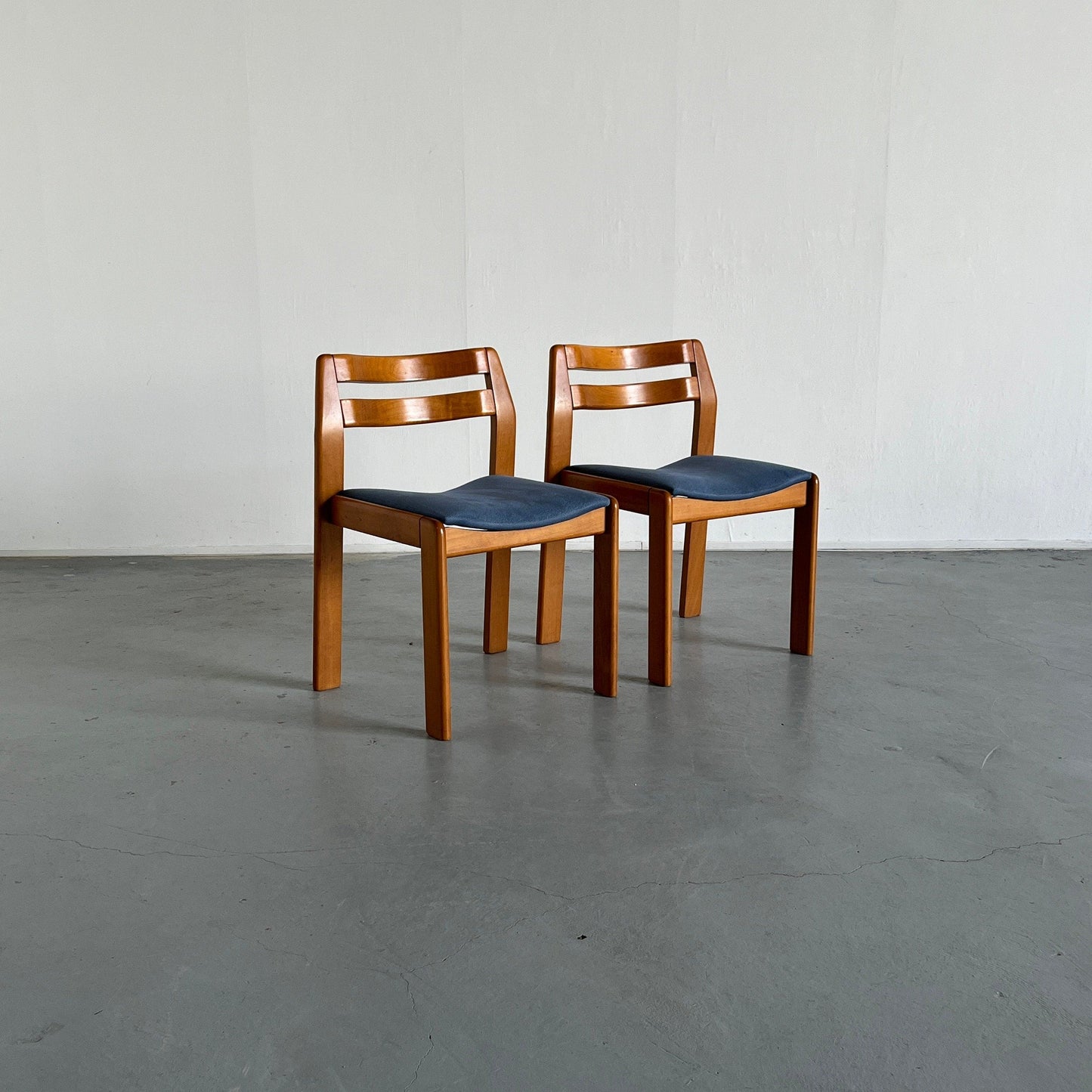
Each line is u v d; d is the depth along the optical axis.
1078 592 3.05
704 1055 1.11
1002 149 3.43
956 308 3.53
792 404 3.59
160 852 1.54
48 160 3.36
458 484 3.64
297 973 1.25
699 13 3.36
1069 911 1.38
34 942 1.31
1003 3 3.36
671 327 3.54
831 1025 1.16
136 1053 1.11
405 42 3.36
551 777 1.80
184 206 3.41
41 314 3.44
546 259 3.50
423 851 1.54
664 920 1.36
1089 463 3.63
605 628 2.17
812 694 2.21
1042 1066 1.09
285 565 3.45
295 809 1.68
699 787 1.76
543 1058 1.11
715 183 3.46
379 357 2.23
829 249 3.49
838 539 3.69
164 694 2.22
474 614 2.85
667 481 2.22
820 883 1.45
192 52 3.34
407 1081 1.07
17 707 2.14
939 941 1.31
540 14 3.36
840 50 3.38
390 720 2.07
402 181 3.44
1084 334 3.54
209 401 3.53
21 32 3.29
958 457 3.63
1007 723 2.04
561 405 2.45
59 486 3.55
